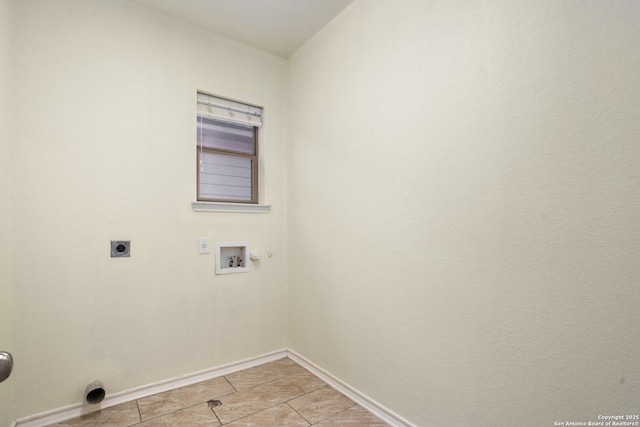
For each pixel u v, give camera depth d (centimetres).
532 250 110
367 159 179
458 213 133
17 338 153
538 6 108
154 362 190
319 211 217
